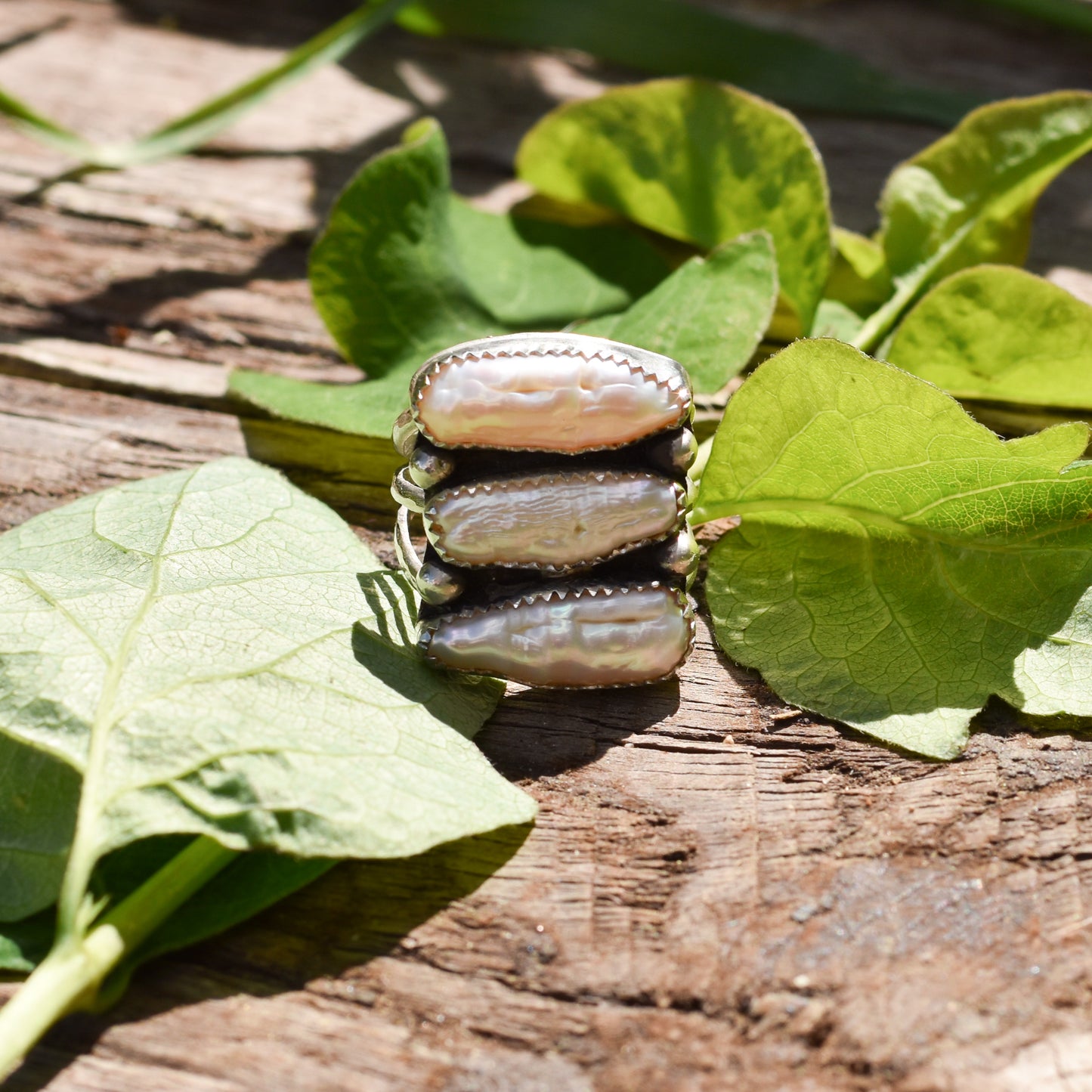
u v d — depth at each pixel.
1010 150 0.37
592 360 0.33
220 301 0.38
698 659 0.34
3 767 0.32
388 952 0.32
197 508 0.34
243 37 0.49
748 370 0.37
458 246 0.38
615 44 0.45
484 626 0.33
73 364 0.37
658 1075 0.31
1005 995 0.32
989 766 0.33
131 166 0.40
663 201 0.38
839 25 0.52
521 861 0.32
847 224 0.40
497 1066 0.31
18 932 0.32
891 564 0.34
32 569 0.33
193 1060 0.31
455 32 0.46
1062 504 0.33
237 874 0.32
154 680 0.32
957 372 0.36
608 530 0.33
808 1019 0.31
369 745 0.32
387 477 0.36
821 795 0.33
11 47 0.47
